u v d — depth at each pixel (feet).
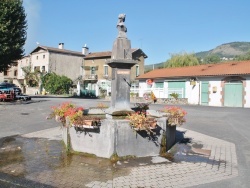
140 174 18.04
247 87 73.10
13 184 16.21
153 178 17.34
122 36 25.94
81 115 22.93
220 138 31.12
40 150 24.11
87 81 155.33
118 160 21.06
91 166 19.60
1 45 78.02
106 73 149.28
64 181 16.67
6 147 25.22
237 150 25.21
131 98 96.94
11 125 38.29
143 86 105.09
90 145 22.40
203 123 42.73
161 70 108.68
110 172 18.35
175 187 15.94
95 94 128.67
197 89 84.48
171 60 142.31
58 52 161.48
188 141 28.94
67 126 23.39
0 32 77.51
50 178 17.17
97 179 17.04
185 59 138.31
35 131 33.88
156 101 89.92
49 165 19.76
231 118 48.80
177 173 18.34
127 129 21.63
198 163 20.74
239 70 76.02
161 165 20.10
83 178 17.20
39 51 164.45
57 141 27.81
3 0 79.20
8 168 19.08
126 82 25.38
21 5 84.64
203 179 17.29
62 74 163.12
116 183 16.40
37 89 160.66
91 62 156.56
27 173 18.06
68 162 20.52
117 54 25.45
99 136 21.90
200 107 72.28
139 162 20.76
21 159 21.29
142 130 22.07
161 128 23.43
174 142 27.76
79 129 22.91
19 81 182.50
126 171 18.61
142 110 29.58
